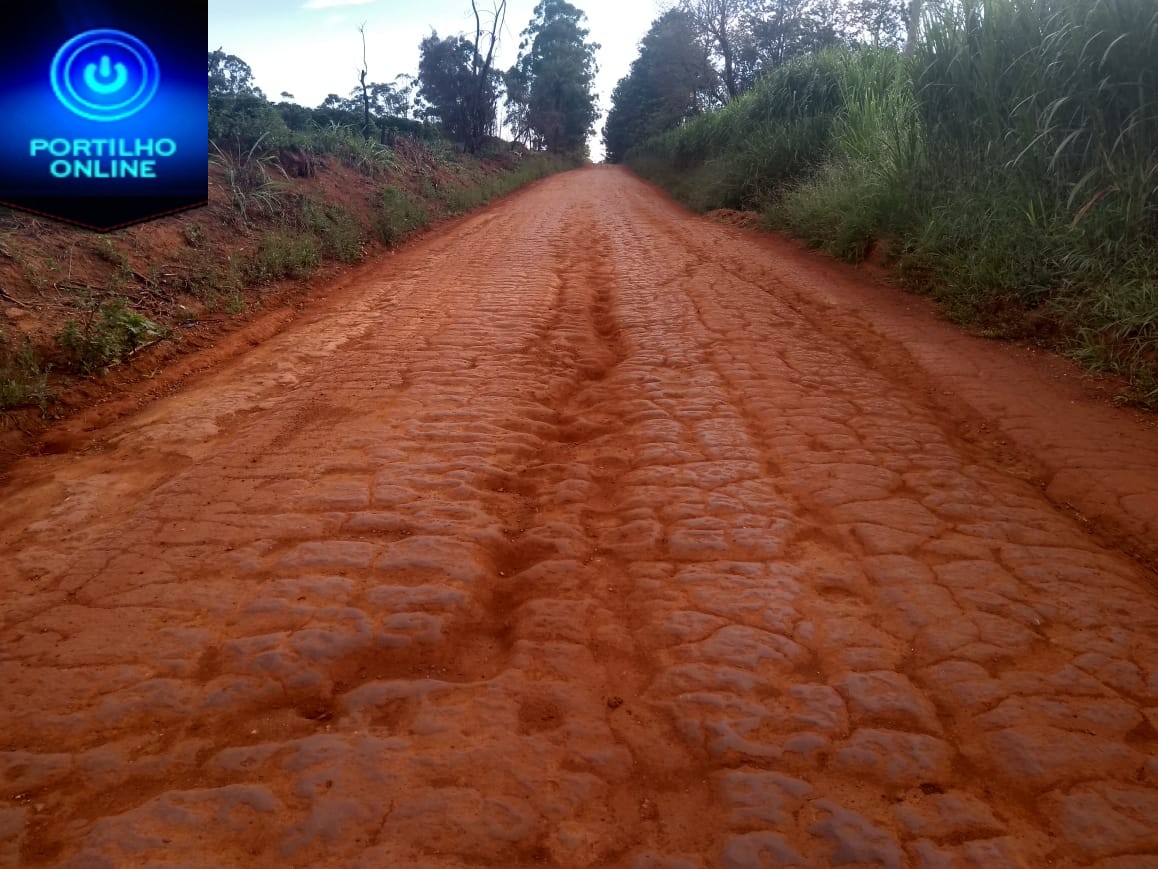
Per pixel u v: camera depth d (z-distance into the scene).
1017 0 7.96
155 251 8.16
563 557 3.29
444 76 29.78
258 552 3.31
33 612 2.93
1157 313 5.36
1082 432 4.49
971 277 7.17
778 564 3.19
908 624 2.79
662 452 4.33
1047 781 2.11
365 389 5.46
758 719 2.34
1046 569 3.13
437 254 11.80
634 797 2.08
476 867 1.87
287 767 2.17
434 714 2.38
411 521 3.56
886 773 2.14
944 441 4.46
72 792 2.12
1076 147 7.08
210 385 5.82
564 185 28.20
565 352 6.36
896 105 11.78
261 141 12.70
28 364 5.45
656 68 35.97
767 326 7.02
